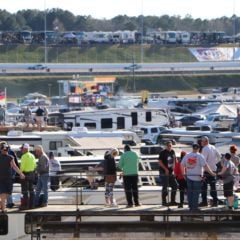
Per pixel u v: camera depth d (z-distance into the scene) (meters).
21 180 69.25
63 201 76.50
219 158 70.12
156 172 85.62
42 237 68.62
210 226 68.75
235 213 67.81
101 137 140.75
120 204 72.31
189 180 67.50
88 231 69.00
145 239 69.06
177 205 70.12
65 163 107.00
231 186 68.50
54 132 143.88
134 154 70.00
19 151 119.50
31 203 69.44
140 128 185.00
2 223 68.12
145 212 68.00
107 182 70.62
